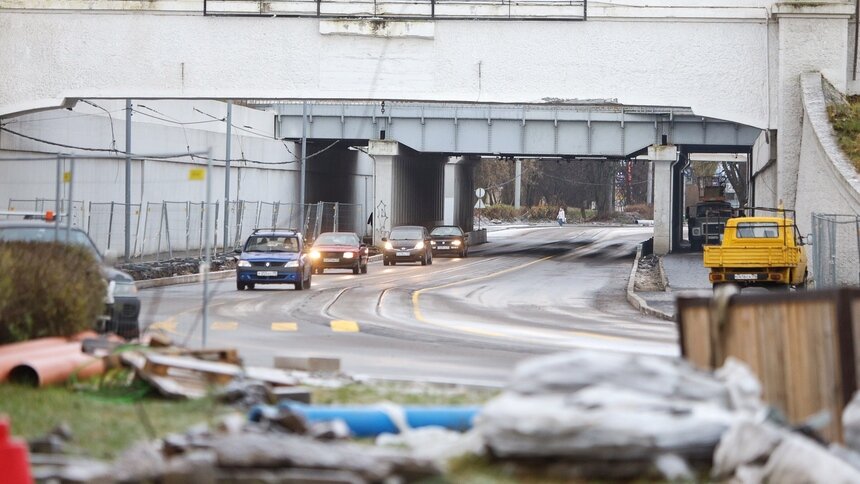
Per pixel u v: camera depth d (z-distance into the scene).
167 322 78.75
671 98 122.44
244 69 126.62
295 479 23.28
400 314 93.88
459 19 124.56
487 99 124.88
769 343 31.14
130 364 40.84
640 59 122.62
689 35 121.81
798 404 30.08
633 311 104.88
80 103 159.62
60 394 38.31
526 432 26.41
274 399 37.84
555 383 27.44
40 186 141.50
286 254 123.25
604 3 122.56
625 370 27.53
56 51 126.94
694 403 27.16
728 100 121.81
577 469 25.95
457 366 55.62
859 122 114.75
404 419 32.94
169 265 140.00
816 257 104.31
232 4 125.81
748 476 25.05
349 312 94.75
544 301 116.19
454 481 25.48
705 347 33.47
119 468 24.02
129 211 142.00
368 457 24.81
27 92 127.38
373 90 125.94
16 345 43.47
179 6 126.00
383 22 125.25
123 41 126.94
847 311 28.62
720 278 118.75
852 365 28.50
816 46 119.88
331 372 48.59
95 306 50.47
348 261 162.62
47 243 51.25
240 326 77.75
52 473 24.52
